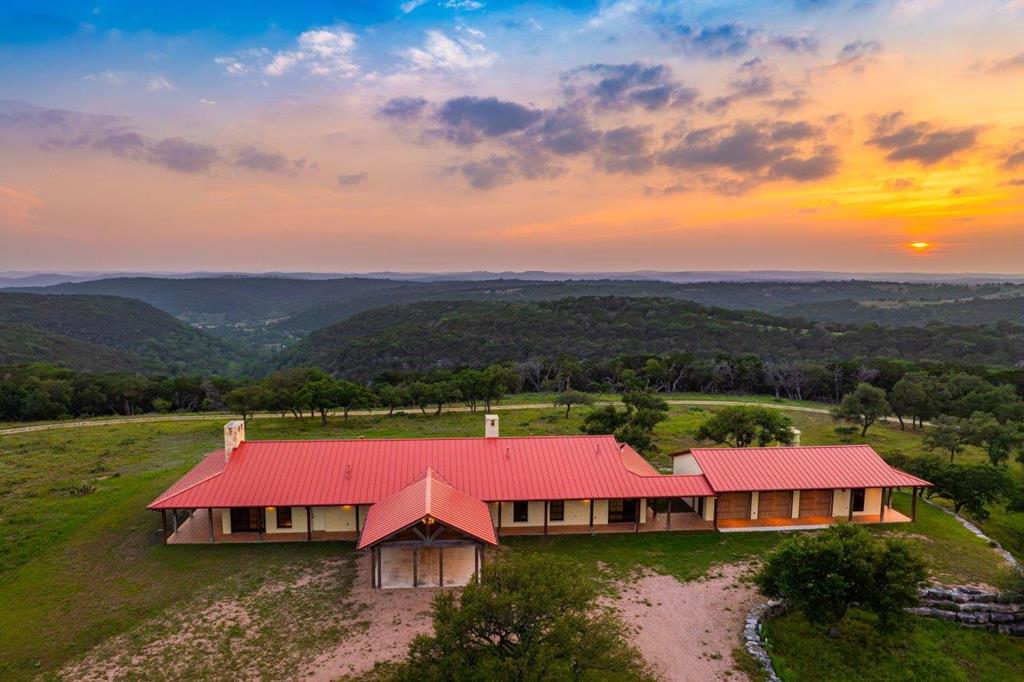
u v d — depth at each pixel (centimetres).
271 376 9688
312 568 3428
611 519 4056
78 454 6038
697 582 3294
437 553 3603
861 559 2736
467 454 4097
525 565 2305
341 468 3934
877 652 2794
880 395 7138
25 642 2773
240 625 2883
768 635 2862
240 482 3800
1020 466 5666
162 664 2595
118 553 3625
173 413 9612
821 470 4128
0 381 9269
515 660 2022
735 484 3969
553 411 8350
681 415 7944
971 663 2762
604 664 2134
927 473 4456
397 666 2541
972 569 3438
